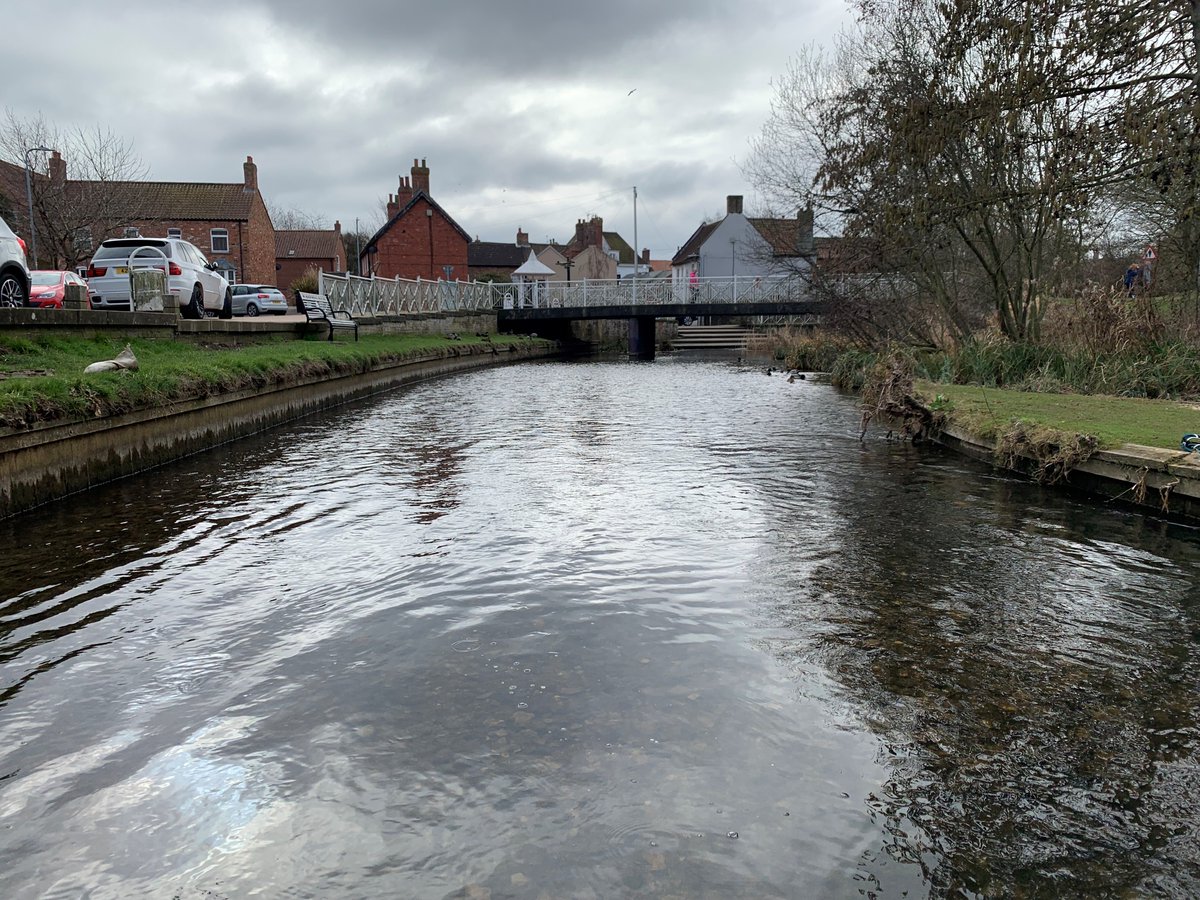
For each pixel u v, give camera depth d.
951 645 4.07
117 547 5.77
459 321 34.34
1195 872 2.45
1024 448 8.38
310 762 3.03
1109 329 13.40
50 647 4.08
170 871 2.47
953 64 12.50
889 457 9.66
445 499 7.27
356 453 9.80
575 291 39.03
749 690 3.57
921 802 2.78
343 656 3.95
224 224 46.44
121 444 8.23
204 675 3.77
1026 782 2.91
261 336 17.20
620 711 3.38
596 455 9.68
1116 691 3.58
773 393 18.34
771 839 2.58
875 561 5.45
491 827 2.64
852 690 3.58
